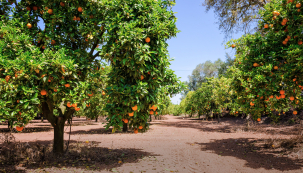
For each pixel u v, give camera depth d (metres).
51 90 4.59
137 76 4.55
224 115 24.20
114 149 7.43
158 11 4.88
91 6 5.39
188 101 30.33
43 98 5.12
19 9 5.53
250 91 5.46
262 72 5.04
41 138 10.19
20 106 4.03
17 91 3.87
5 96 3.73
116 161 5.73
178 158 6.25
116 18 4.39
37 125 18.69
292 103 5.75
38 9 5.70
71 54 5.36
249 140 9.38
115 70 4.93
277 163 5.53
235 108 12.87
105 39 4.84
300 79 4.64
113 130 4.62
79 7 5.45
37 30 5.51
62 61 4.27
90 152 6.21
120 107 4.40
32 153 5.53
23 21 5.30
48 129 14.91
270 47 5.76
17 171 4.60
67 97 4.46
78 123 21.62
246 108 6.79
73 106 4.48
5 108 3.64
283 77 4.63
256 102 5.49
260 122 15.93
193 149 7.73
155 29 4.39
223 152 7.15
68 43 5.95
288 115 14.26
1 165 4.95
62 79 4.45
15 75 3.75
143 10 4.62
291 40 5.09
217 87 16.72
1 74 3.88
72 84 4.72
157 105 4.75
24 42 4.52
